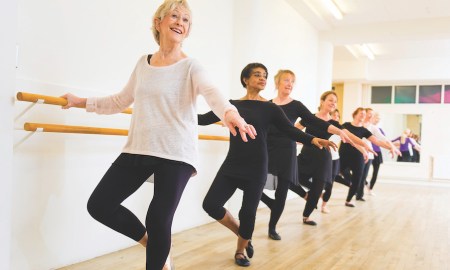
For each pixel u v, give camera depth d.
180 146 1.59
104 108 1.95
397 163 11.46
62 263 2.39
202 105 3.79
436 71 10.55
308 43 6.94
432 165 11.12
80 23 2.48
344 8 6.50
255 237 3.34
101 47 2.65
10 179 1.59
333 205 5.57
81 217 2.52
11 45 1.57
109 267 2.40
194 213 3.69
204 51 3.83
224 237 3.28
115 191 1.64
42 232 2.27
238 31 4.32
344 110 11.70
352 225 4.05
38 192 2.24
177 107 1.61
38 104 2.21
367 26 7.23
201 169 3.78
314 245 3.13
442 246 3.21
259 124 2.47
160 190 1.57
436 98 11.23
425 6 6.29
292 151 3.15
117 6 2.77
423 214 4.91
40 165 2.25
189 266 2.47
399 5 6.29
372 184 7.02
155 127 1.59
